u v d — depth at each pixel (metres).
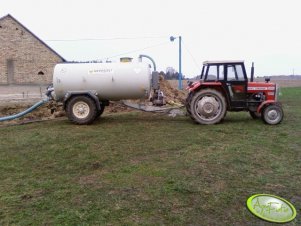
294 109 12.59
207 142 6.92
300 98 17.73
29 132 8.27
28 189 4.39
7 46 29.75
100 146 6.63
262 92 9.07
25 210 3.76
